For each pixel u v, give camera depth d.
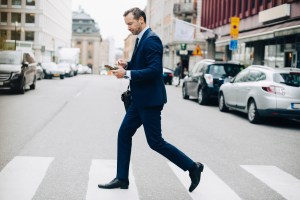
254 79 13.08
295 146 8.92
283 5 21.92
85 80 39.50
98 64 149.25
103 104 16.19
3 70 19.14
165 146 4.97
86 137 8.85
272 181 5.88
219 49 40.03
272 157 7.62
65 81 35.59
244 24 29.58
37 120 11.19
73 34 147.88
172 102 18.98
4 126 10.02
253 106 12.59
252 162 7.11
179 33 35.38
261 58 26.91
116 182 5.18
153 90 4.89
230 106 14.79
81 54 148.88
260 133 10.62
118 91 24.28
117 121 11.52
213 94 17.69
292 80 12.05
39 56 76.62
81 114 12.79
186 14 53.69
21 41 74.38
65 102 16.42
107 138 8.80
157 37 4.88
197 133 10.09
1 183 5.28
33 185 5.23
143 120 4.93
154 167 6.41
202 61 19.59
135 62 4.99
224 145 8.62
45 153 7.14
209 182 5.68
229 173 6.27
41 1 76.31
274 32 20.66
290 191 5.40
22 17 76.38
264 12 24.50
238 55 31.42
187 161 5.03
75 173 5.88
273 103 11.88
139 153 7.41
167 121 12.13
